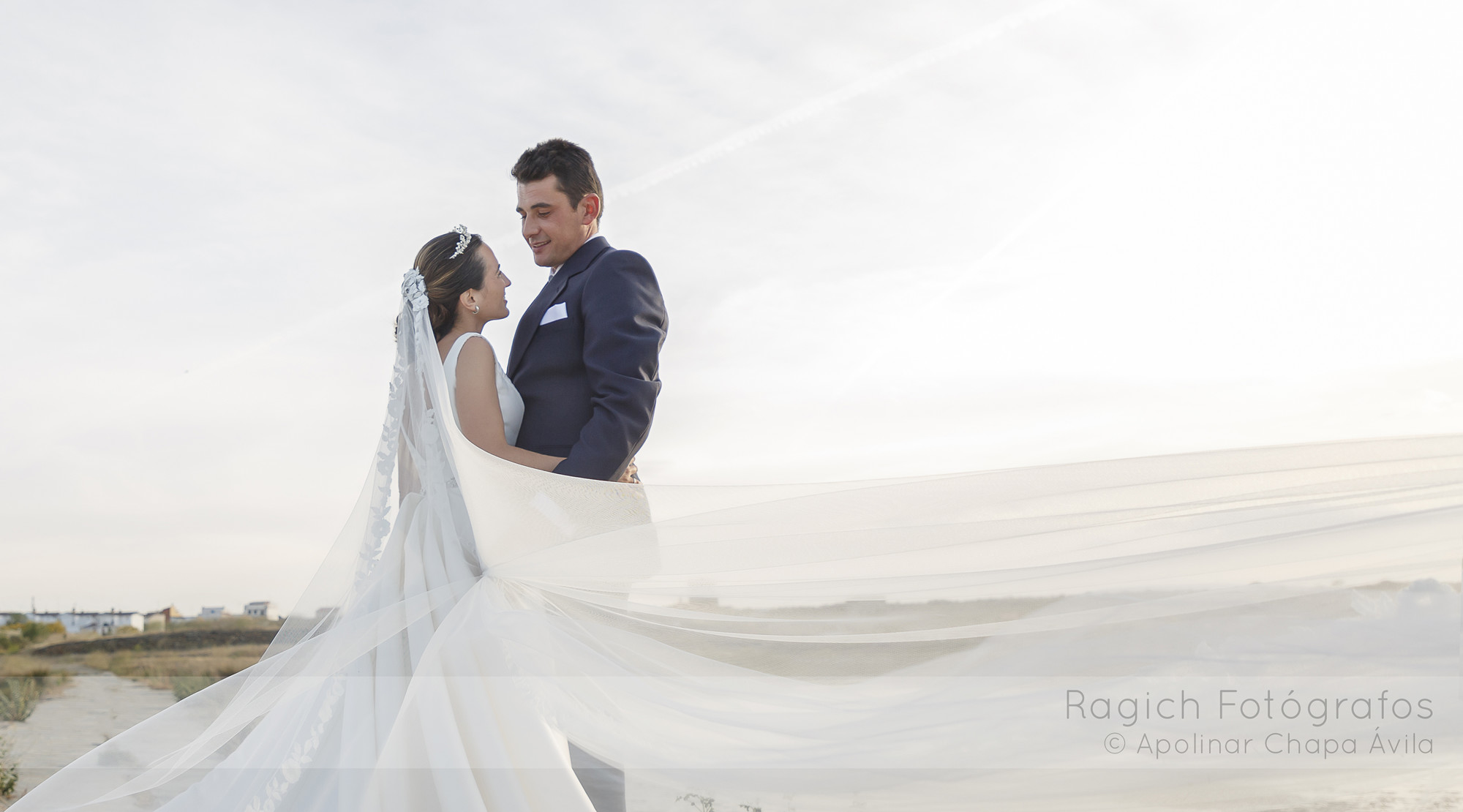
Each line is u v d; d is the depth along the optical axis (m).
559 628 1.63
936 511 1.62
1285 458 1.51
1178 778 1.36
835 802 1.44
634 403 1.91
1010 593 1.50
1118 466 1.57
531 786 1.48
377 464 1.83
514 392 2.07
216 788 1.61
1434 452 1.47
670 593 1.64
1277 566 1.39
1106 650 1.41
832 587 1.58
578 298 2.12
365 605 1.72
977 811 1.40
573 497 1.76
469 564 1.73
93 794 1.63
